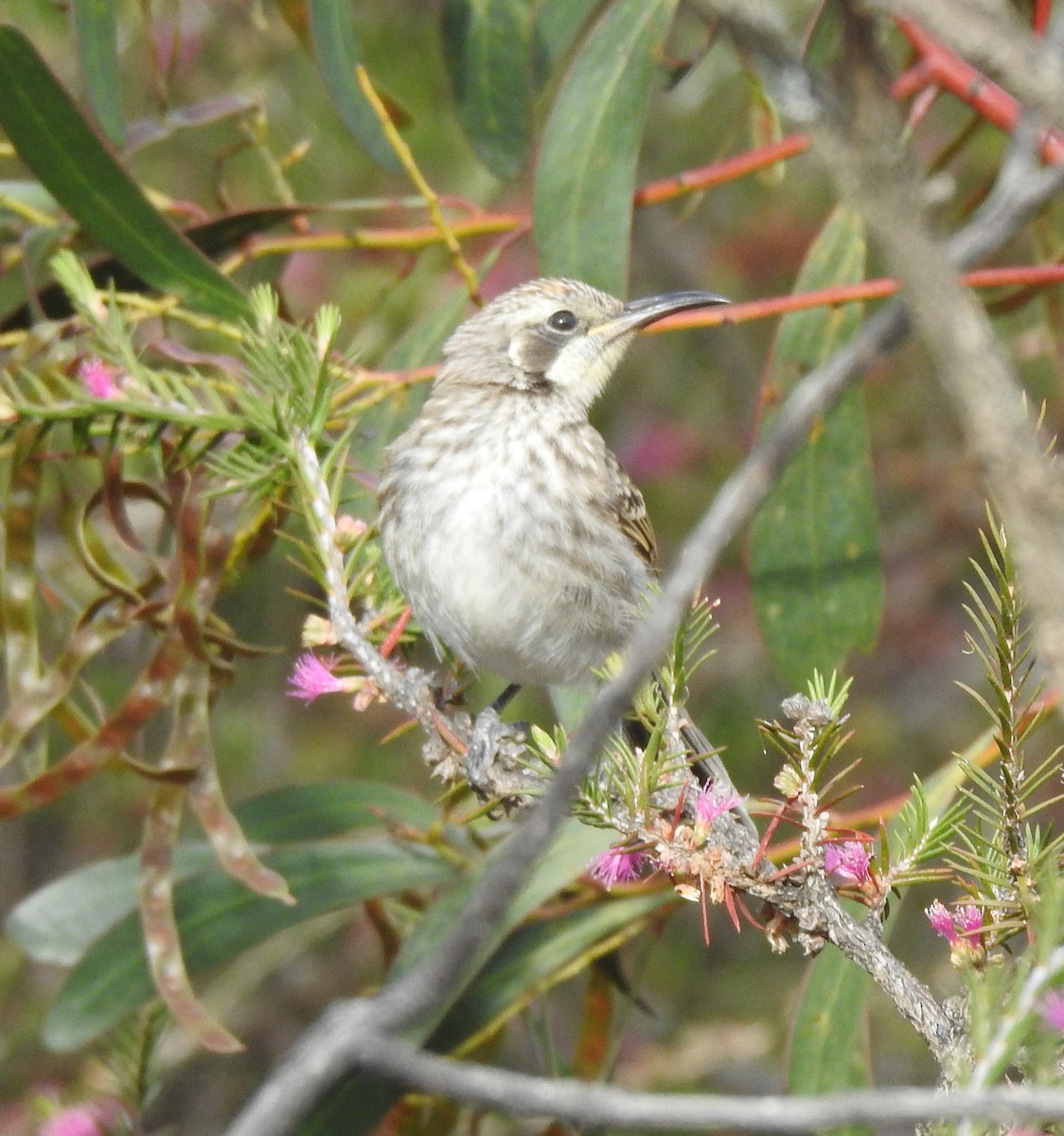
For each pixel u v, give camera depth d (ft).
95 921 32.09
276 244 33.42
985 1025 13.16
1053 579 8.76
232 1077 48.11
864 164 8.36
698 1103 9.68
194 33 46.57
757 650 53.11
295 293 47.47
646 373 56.24
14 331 32.91
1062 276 29.53
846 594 33.09
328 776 49.34
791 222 55.88
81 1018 29.66
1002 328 47.67
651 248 56.59
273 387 23.57
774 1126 9.70
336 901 31.30
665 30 31.78
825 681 32.94
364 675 23.13
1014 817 16.76
